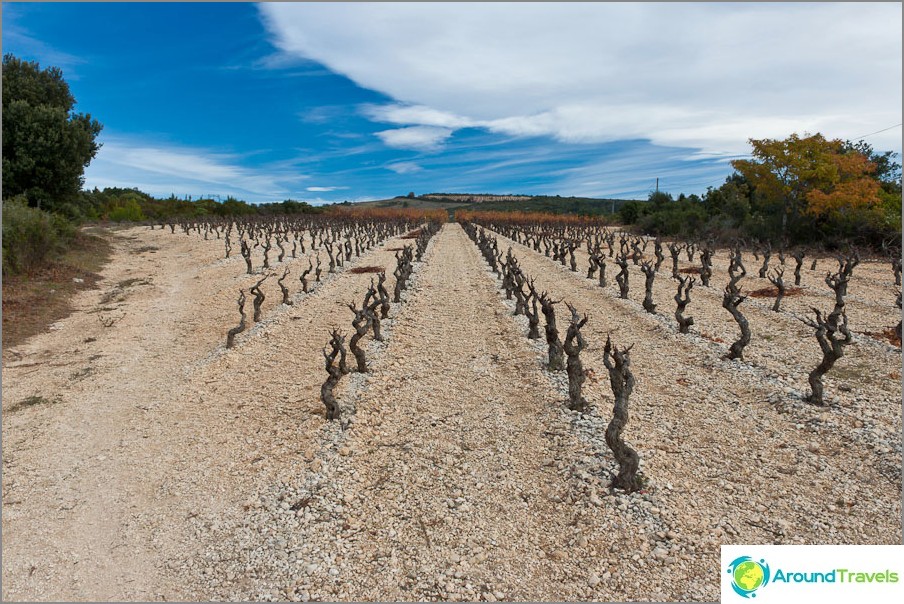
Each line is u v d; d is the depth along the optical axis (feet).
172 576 20.80
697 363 40.98
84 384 41.83
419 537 22.24
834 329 31.22
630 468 23.86
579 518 22.81
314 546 21.84
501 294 72.84
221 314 63.41
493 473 26.89
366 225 208.03
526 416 33.09
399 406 35.29
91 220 175.52
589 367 41.22
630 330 51.52
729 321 52.54
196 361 47.14
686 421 31.53
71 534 23.67
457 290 76.33
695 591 18.69
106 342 53.16
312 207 322.96
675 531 21.53
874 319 50.34
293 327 55.83
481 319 58.59
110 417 35.94
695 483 25.04
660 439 29.32
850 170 108.88
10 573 21.16
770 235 117.50
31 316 60.39
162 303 70.69
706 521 22.18
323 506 24.40
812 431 29.22
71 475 28.60
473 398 36.40
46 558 22.07
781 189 113.80
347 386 38.04
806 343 44.16
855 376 36.70
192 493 26.55
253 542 22.38
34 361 47.39
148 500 26.21
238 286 78.54
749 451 27.86
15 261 73.97
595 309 61.41
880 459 25.88
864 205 103.60
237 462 29.35
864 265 86.12
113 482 27.89
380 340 49.57
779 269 84.02
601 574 19.74
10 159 106.22
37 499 26.35
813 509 22.88
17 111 106.22
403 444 30.19
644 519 22.20
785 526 21.76
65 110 123.44
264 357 46.88
